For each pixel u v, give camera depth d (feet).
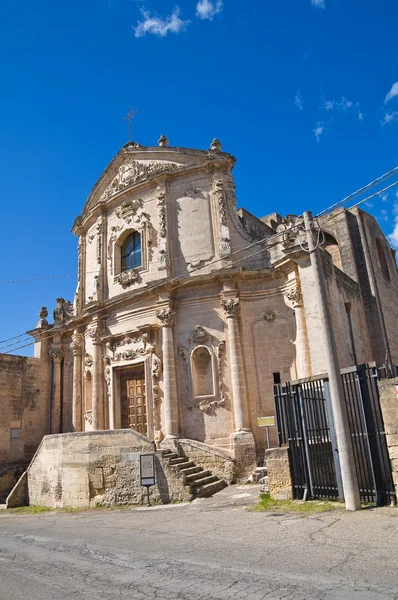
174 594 22.76
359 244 91.40
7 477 87.76
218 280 80.02
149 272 88.12
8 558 33.99
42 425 100.53
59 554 34.01
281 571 25.16
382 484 41.78
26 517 61.21
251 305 79.51
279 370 75.51
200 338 79.61
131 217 94.12
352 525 34.73
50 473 70.23
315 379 48.24
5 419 95.50
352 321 79.25
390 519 35.53
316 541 31.24
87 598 23.15
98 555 32.65
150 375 82.79
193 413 77.97
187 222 86.69
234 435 71.82
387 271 99.25
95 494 64.80
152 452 62.90
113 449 65.26
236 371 75.10
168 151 92.38
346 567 25.02
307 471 47.65
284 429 50.34
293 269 74.84
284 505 46.06
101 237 98.12
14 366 98.84
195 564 28.04
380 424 42.96
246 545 32.04
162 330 82.43
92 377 91.04
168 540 36.24
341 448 41.88
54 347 104.32
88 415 91.50
